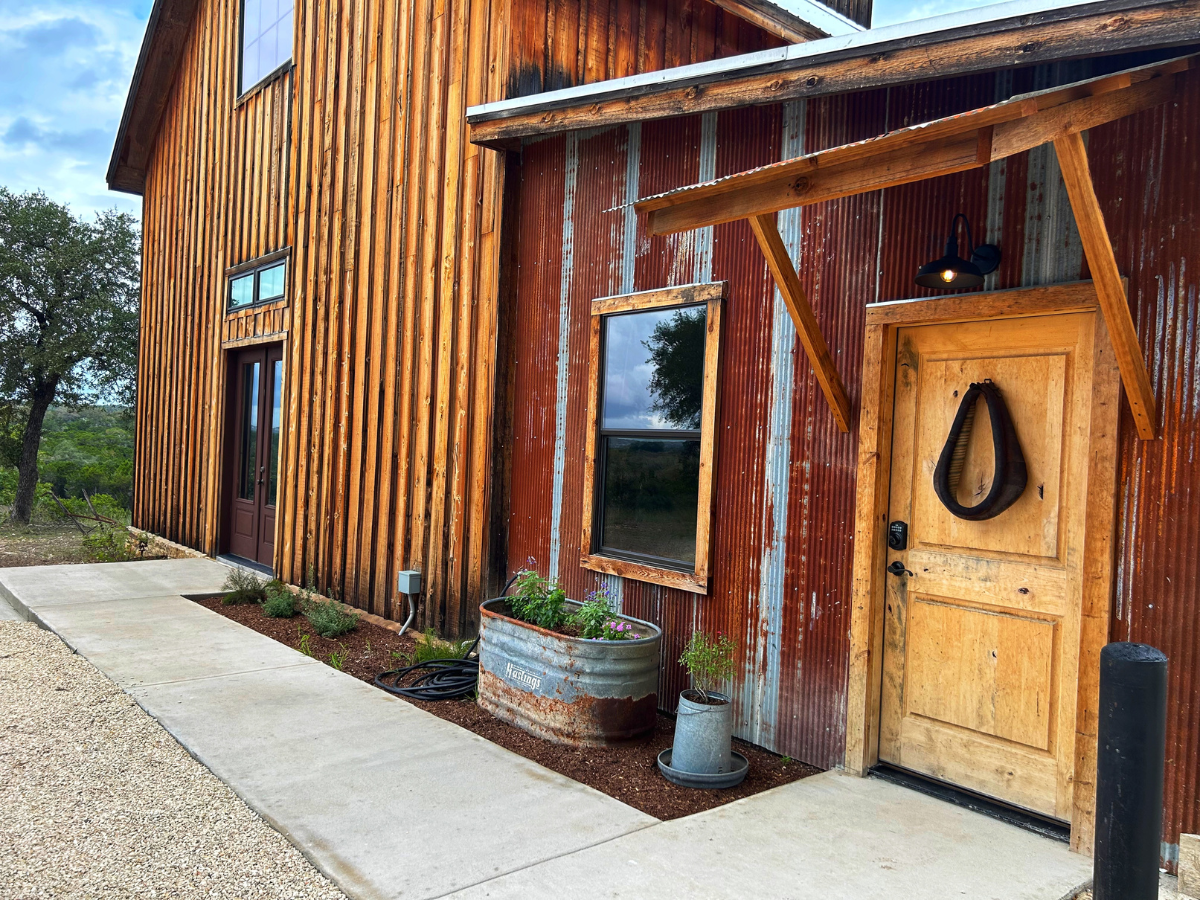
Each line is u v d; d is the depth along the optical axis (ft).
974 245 11.12
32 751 11.98
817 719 12.62
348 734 13.08
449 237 20.29
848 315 12.52
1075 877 9.09
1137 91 8.71
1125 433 9.64
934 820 10.50
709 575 14.21
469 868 8.95
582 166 17.25
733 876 8.91
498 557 18.57
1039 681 10.53
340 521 24.13
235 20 31.91
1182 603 9.14
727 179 9.93
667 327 15.35
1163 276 9.38
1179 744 9.16
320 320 25.68
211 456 32.27
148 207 40.11
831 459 12.60
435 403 20.54
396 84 22.67
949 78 11.51
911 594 11.93
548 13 19.21
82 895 8.24
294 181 27.43
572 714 13.09
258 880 8.63
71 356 44.96
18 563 30.71
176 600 23.16
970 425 11.20
